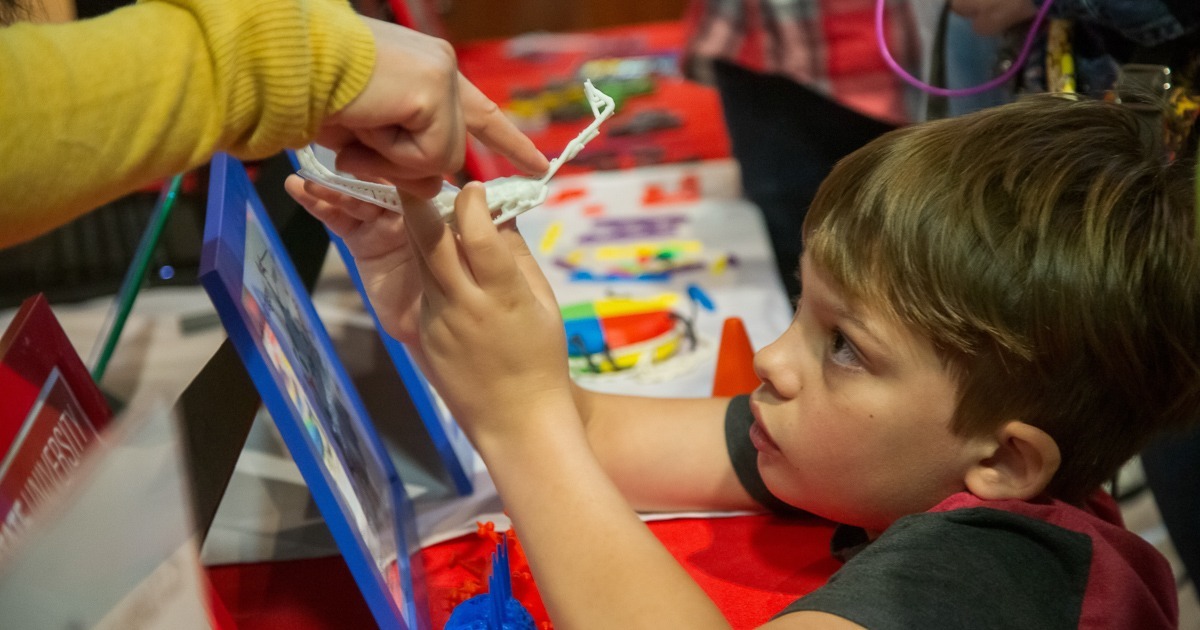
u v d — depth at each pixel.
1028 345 0.58
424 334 0.57
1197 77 0.86
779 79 1.52
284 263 0.77
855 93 1.44
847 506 0.67
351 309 1.15
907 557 0.56
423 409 0.81
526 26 2.88
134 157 0.41
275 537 0.75
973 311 0.57
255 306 0.58
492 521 0.79
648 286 1.24
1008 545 0.57
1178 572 1.17
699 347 1.07
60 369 0.54
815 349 0.65
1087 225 0.58
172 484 0.40
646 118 1.92
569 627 0.54
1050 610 0.55
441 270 0.54
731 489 0.81
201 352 0.95
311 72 0.44
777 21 1.47
